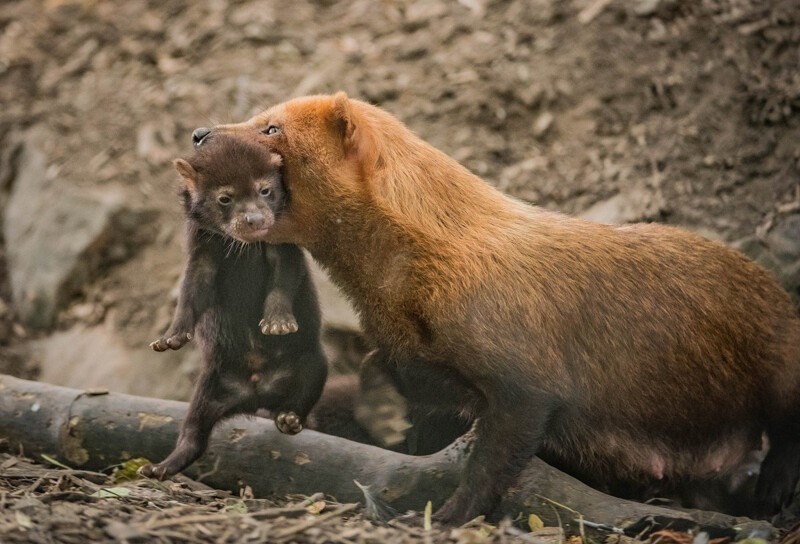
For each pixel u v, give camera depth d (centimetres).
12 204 1948
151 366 1708
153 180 1883
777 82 1728
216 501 1142
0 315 1855
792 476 1270
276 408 1206
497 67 1900
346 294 1192
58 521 968
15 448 1250
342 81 1923
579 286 1178
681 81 1792
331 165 1151
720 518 1104
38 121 2006
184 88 1980
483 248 1149
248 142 1145
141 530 960
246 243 1179
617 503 1123
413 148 1186
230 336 1194
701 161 1700
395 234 1146
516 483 1138
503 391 1118
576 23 1912
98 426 1232
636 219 1661
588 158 1769
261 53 2014
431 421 1295
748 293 1269
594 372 1184
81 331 1795
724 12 1827
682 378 1218
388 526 1081
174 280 1789
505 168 1784
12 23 2197
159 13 2152
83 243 1830
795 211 1596
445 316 1123
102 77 2062
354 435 1342
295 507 1071
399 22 2034
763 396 1268
